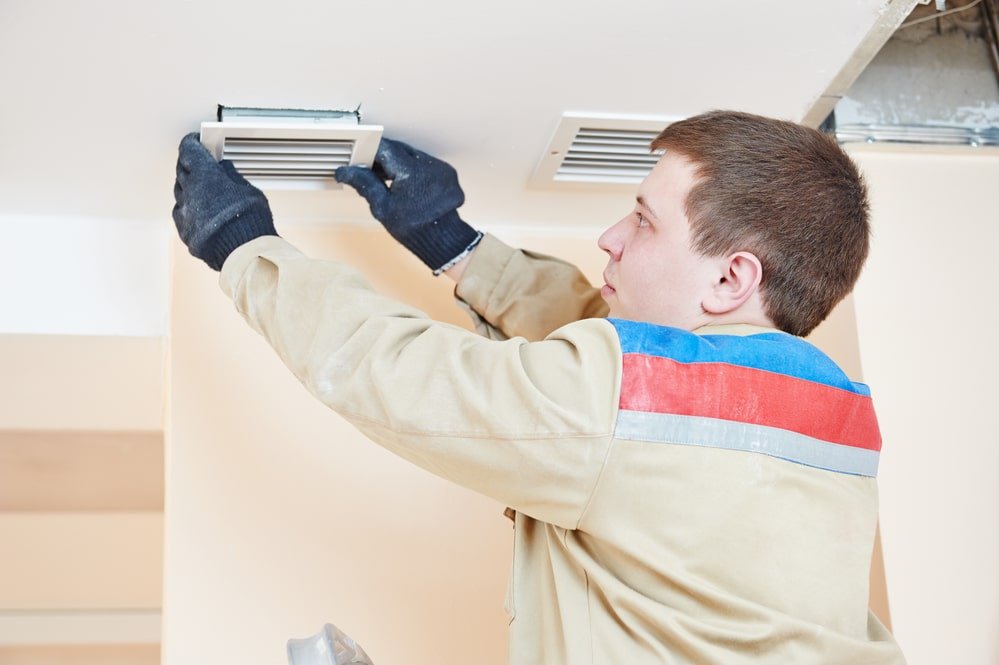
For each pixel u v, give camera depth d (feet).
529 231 6.14
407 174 4.79
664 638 3.26
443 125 4.90
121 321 5.66
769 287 3.69
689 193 3.71
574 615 3.37
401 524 5.63
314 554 5.50
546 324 4.87
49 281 5.62
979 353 5.45
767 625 3.20
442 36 4.22
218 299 5.72
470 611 5.56
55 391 7.09
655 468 3.26
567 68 4.54
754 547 3.29
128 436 9.76
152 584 13.43
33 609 13.79
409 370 3.47
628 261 3.85
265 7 3.93
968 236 5.60
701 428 3.31
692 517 3.27
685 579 3.23
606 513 3.29
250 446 5.57
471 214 5.96
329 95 4.55
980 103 5.67
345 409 3.58
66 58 4.12
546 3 4.08
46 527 12.17
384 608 5.49
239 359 5.66
